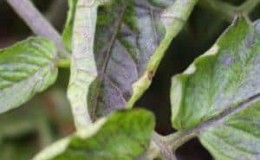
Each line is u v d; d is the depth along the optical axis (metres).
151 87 0.37
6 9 0.41
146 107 0.37
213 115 0.19
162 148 0.19
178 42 0.35
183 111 0.19
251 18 0.32
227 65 0.20
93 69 0.20
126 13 0.21
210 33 0.32
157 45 0.21
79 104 0.19
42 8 0.40
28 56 0.23
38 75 0.23
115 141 0.16
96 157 0.16
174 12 0.20
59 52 0.23
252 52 0.20
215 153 0.19
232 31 0.20
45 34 0.26
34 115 0.39
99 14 0.21
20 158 0.39
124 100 0.20
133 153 0.16
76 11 0.21
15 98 0.23
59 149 0.15
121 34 0.21
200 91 0.19
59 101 0.39
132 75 0.21
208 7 0.30
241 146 0.19
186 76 0.19
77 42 0.20
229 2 0.33
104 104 0.20
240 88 0.20
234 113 0.19
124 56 0.21
